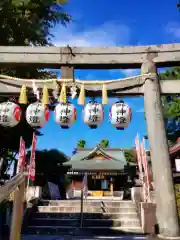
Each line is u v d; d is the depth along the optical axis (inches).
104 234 412.5
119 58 222.2
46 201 565.9
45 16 474.0
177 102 730.8
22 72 423.5
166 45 222.5
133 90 217.3
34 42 467.8
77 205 553.0
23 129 494.3
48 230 427.8
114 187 1047.0
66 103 207.9
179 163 553.6
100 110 206.2
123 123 205.9
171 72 768.9
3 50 225.0
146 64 217.9
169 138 810.2
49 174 1101.7
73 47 225.5
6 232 369.4
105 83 209.6
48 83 215.0
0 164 307.3
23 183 149.9
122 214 477.1
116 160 1082.1
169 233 174.9
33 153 528.7
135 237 369.7
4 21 398.3
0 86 218.1
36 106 206.1
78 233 415.8
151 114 205.6
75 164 1055.6
